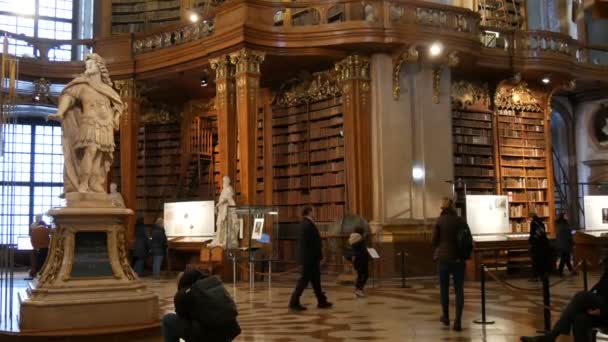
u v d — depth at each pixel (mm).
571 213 21391
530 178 19203
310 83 17156
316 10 15836
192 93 19641
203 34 16516
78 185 7328
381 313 9070
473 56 16156
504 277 14641
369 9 15227
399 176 15656
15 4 22484
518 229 18594
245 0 14969
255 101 15102
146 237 16500
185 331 4820
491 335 7211
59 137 23781
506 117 19047
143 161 20625
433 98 16312
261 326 7957
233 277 13828
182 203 17406
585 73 19062
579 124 22016
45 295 6793
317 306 9789
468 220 15766
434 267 15398
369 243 14945
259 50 15141
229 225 13734
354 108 15672
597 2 8594
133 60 17875
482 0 20172
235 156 15688
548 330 7457
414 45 15164
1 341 6477
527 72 18047
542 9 21641
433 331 7508
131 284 7191
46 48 19094
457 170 17859
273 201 17734
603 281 5777
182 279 5027
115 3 22062
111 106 7672
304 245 9539
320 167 16781
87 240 7164
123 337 6637
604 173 21109
